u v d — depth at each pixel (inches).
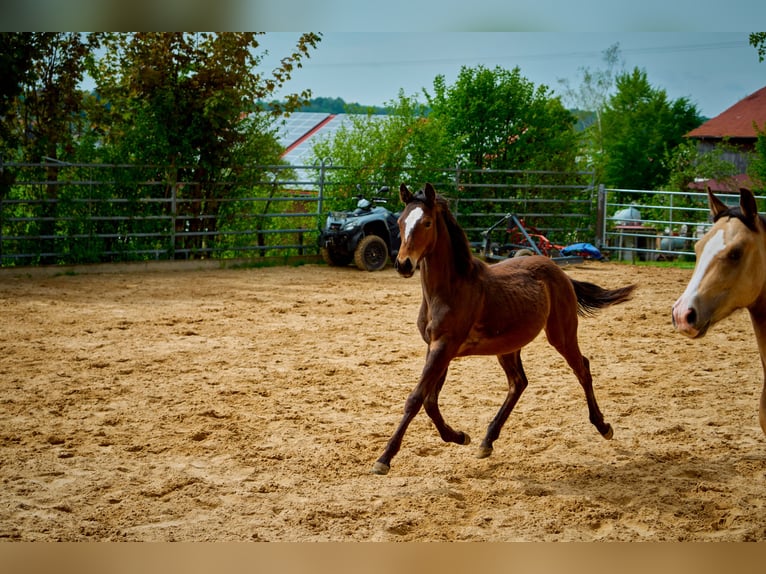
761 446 231.1
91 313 437.7
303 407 269.1
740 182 1534.2
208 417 256.5
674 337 398.6
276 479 203.6
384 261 657.0
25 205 629.0
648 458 221.8
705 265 162.9
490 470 213.2
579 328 421.4
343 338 386.0
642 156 1929.1
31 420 249.9
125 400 274.2
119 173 639.1
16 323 404.2
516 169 835.4
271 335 390.3
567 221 802.2
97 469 209.0
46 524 172.7
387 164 757.9
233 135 689.6
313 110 2812.5
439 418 211.2
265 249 716.0
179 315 436.8
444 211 203.5
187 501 187.9
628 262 741.9
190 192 685.9
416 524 175.8
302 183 713.0
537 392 292.5
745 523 176.2
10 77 597.6
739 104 1774.1
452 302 202.1
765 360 170.6
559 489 198.8
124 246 644.7
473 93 838.5
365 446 229.9
